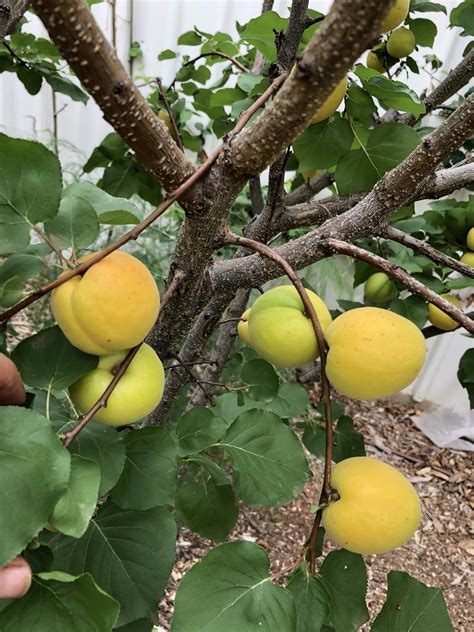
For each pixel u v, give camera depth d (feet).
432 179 3.58
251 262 3.22
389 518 2.31
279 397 4.47
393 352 2.32
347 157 3.58
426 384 11.57
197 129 10.35
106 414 2.39
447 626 2.50
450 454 10.55
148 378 2.47
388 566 7.95
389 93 3.20
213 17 9.22
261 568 2.30
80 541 2.55
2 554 1.61
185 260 2.57
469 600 7.59
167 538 2.62
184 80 5.89
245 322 4.16
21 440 1.76
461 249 5.70
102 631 1.72
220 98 4.34
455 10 4.97
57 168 2.20
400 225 5.83
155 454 2.66
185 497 3.47
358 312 2.48
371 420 11.31
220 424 3.10
